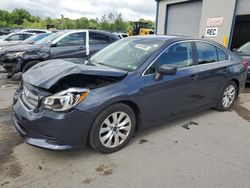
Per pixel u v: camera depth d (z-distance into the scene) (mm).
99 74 2980
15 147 3270
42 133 2744
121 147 3295
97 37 8125
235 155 3260
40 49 7176
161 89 3498
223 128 4145
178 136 3771
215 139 3719
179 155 3213
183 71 3834
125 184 2604
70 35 7633
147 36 4254
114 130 3160
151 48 3682
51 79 2869
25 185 2529
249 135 3904
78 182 2611
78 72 2900
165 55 3650
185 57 3963
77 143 2852
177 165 2980
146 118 3467
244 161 3117
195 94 4141
